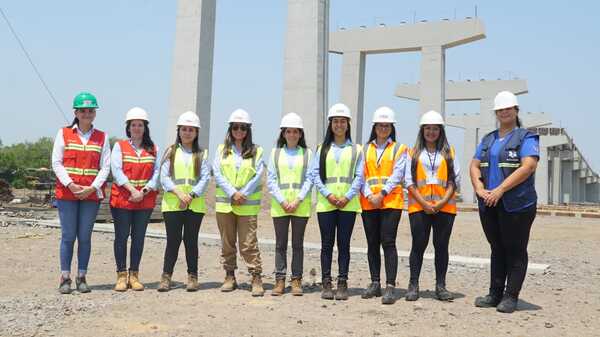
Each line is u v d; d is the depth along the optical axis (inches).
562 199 3243.1
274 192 293.0
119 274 300.4
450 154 286.8
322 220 287.9
